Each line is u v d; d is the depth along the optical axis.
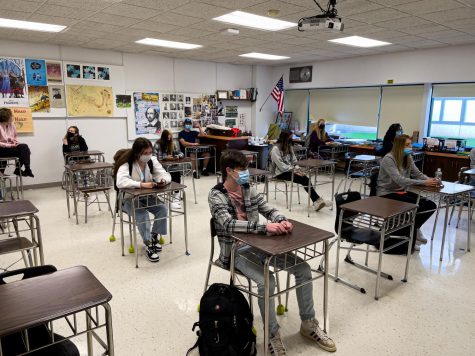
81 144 6.44
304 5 3.92
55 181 6.71
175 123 8.20
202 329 1.89
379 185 3.92
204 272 3.18
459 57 6.26
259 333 2.29
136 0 3.80
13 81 6.04
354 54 7.39
